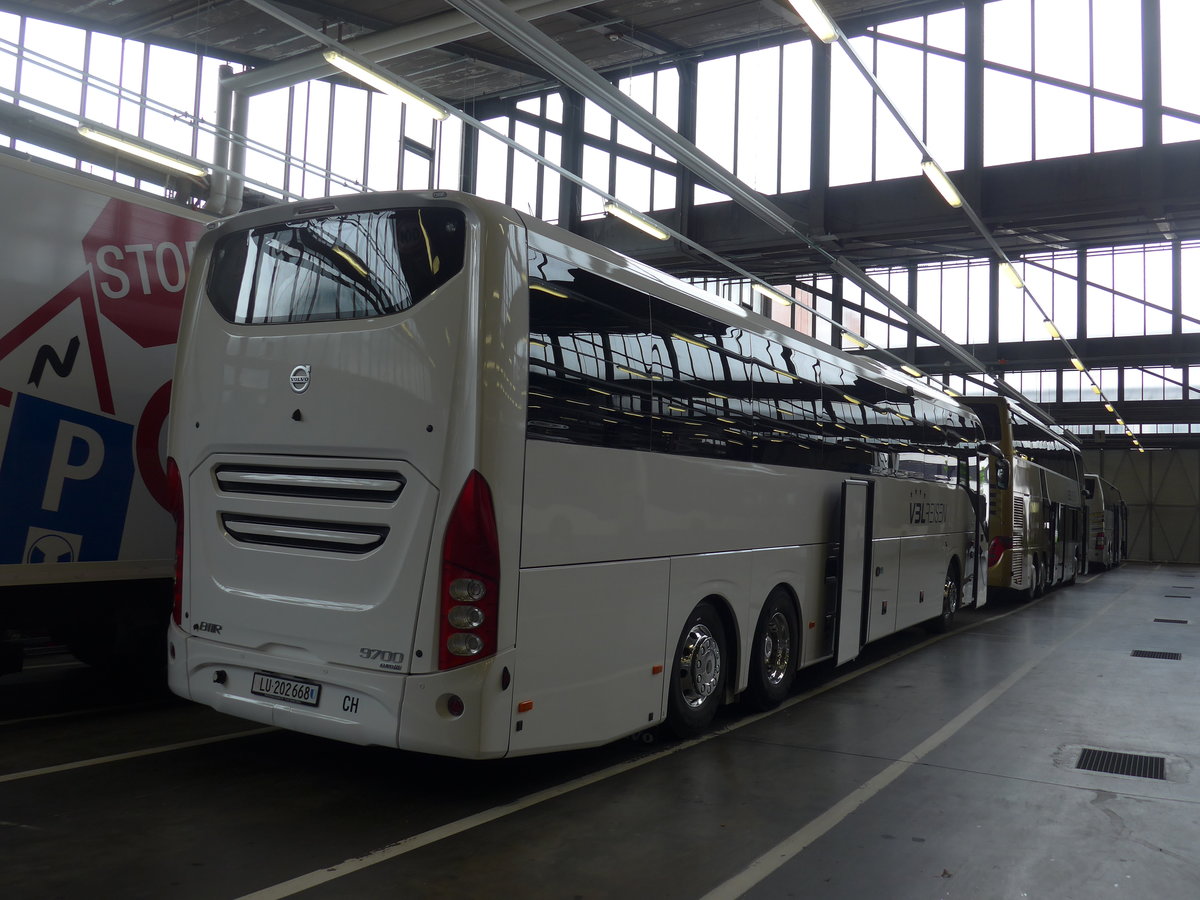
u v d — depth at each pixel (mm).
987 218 21219
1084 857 4625
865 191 22547
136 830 4484
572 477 5090
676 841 4621
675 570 6098
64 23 20141
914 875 4305
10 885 3797
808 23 10617
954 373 34281
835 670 10047
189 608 5406
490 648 4547
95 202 6457
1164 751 6812
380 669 4656
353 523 4793
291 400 5039
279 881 3949
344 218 5059
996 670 10281
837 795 5477
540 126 27578
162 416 6859
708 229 24500
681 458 6180
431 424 4590
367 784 5363
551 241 5066
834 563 8836
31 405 6039
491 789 5359
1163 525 48938
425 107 13430
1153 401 39812
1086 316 32781
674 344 6203
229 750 5969
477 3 9992
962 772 6066
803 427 8211
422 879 4035
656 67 25969
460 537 4516
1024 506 18875
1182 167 19312
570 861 4309
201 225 7223
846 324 32938
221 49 22062
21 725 6512
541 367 4879
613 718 5473
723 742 6660
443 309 4645
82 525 6324
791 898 3996
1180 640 13477
